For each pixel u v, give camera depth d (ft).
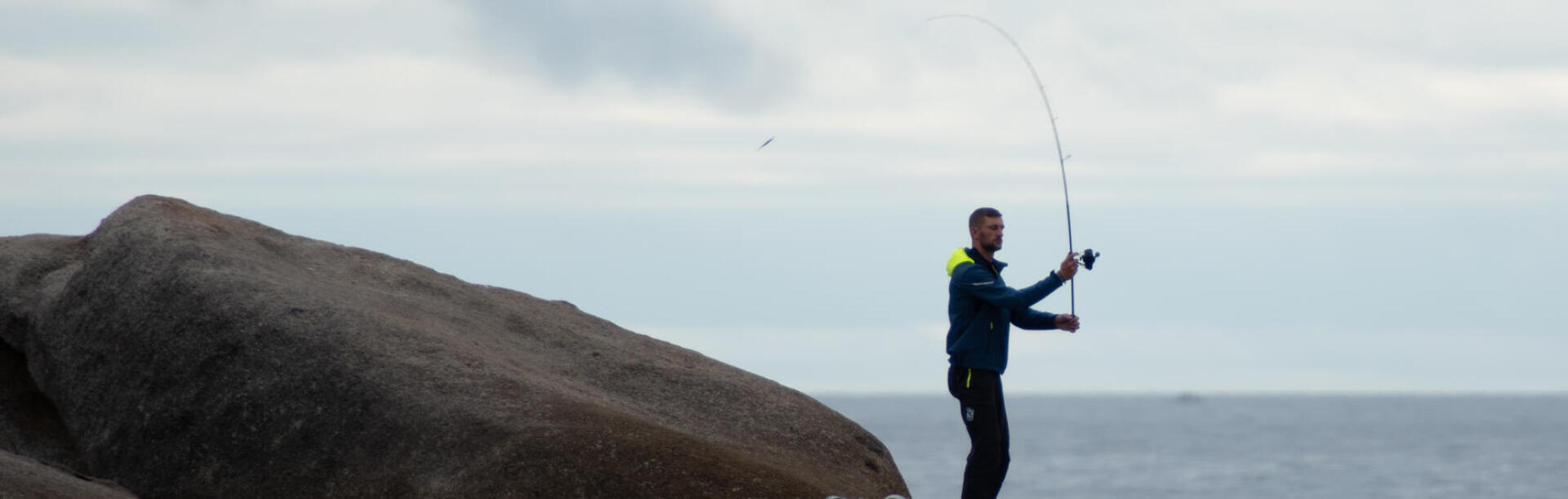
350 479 27.76
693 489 26.23
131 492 28.22
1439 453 286.25
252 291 30.68
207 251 32.19
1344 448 318.04
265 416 28.96
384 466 27.58
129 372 30.66
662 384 33.73
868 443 34.32
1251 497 177.78
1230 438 387.96
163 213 33.60
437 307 34.24
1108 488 196.95
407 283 35.73
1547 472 220.02
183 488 29.17
